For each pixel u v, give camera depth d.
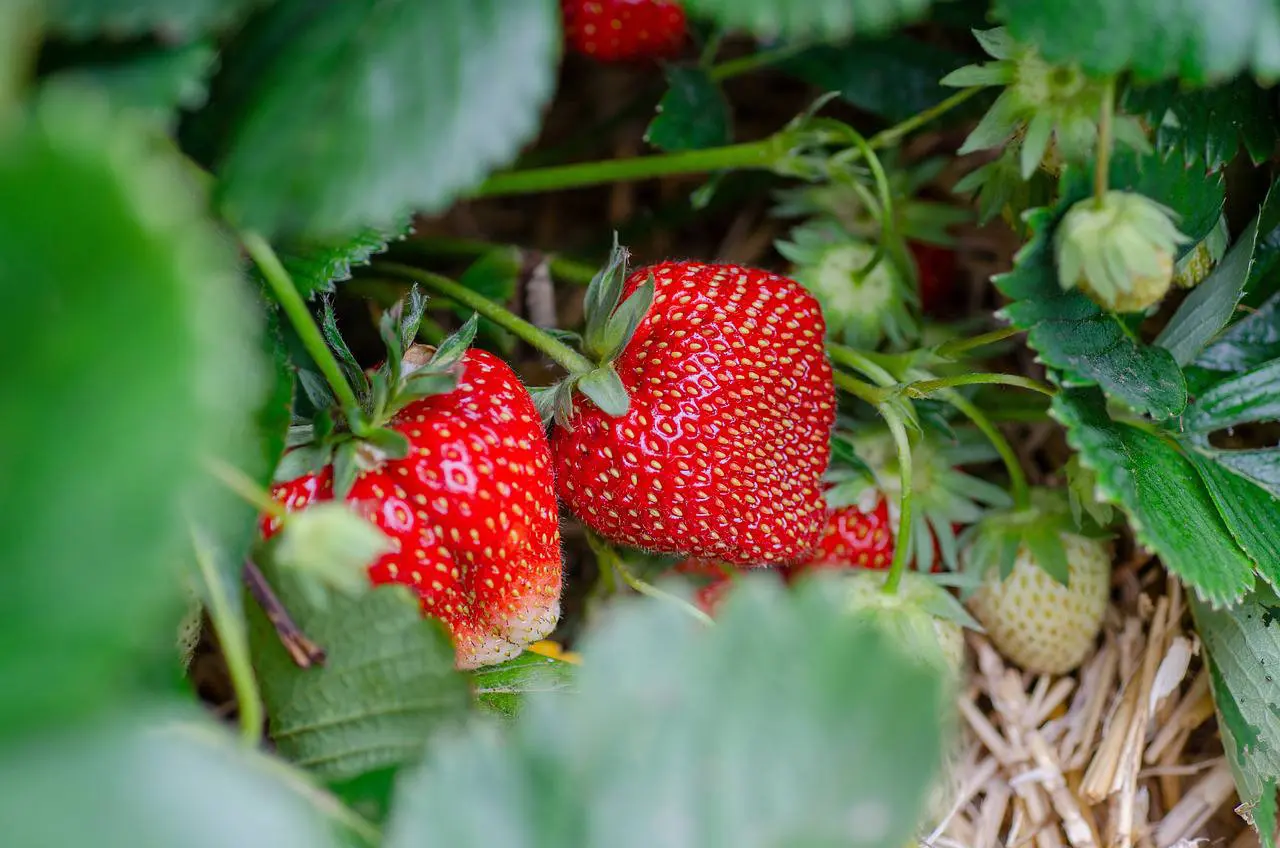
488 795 0.25
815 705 0.25
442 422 0.29
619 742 0.25
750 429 0.31
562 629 0.35
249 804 0.25
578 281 0.35
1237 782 0.33
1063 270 0.29
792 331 0.32
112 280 0.22
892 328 0.35
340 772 0.28
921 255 0.37
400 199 0.27
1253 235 0.31
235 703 0.33
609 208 0.40
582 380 0.31
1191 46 0.27
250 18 0.27
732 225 0.40
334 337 0.30
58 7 0.26
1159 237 0.29
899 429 0.32
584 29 0.34
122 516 0.23
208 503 0.26
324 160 0.27
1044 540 0.34
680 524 0.31
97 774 0.24
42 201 0.22
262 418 0.29
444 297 0.34
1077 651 0.34
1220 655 0.33
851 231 0.36
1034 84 0.30
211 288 0.24
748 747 0.25
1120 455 0.30
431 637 0.28
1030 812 0.34
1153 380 0.30
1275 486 0.31
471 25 0.27
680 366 0.31
